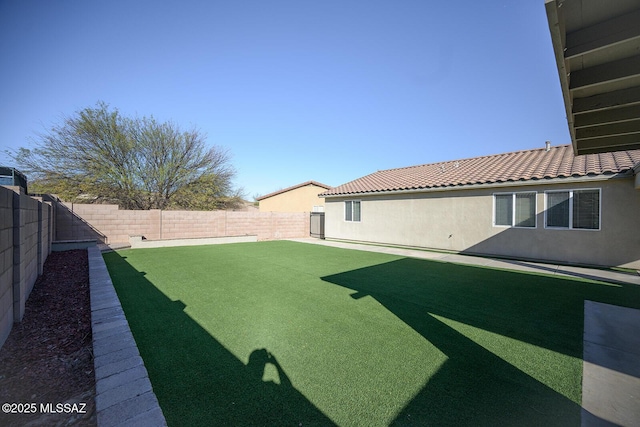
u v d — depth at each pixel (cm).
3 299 329
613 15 229
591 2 217
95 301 472
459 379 272
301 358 311
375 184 1523
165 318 430
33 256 564
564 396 246
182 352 324
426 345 344
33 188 1675
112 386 241
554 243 902
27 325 386
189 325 403
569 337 367
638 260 773
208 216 1567
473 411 227
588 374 281
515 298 533
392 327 398
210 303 502
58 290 555
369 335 371
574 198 871
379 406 233
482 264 888
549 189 910
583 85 295
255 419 217
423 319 429
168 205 2084
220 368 290
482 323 413
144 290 586
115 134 1844
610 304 499
